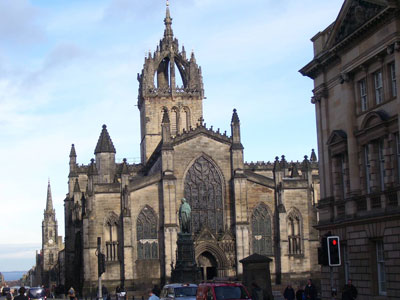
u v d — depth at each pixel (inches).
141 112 7042.3
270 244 5388.8
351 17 2795.3
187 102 6756.9
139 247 5226.4
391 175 2571.4
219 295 2078.0
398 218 2466.8
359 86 2847.0
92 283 5132.9
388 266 2532.0
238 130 5467.5
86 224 5191.9
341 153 2999.5
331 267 2032.5
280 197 5388.8
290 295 2994.6
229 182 5447.8
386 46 2529.5
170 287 2470.5
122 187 5251.0
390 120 2556.6
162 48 6865.2
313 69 3184.1
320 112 3191.4
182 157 5413.4
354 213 2810.0
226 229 5344.5
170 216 5221.5
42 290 3607.3
